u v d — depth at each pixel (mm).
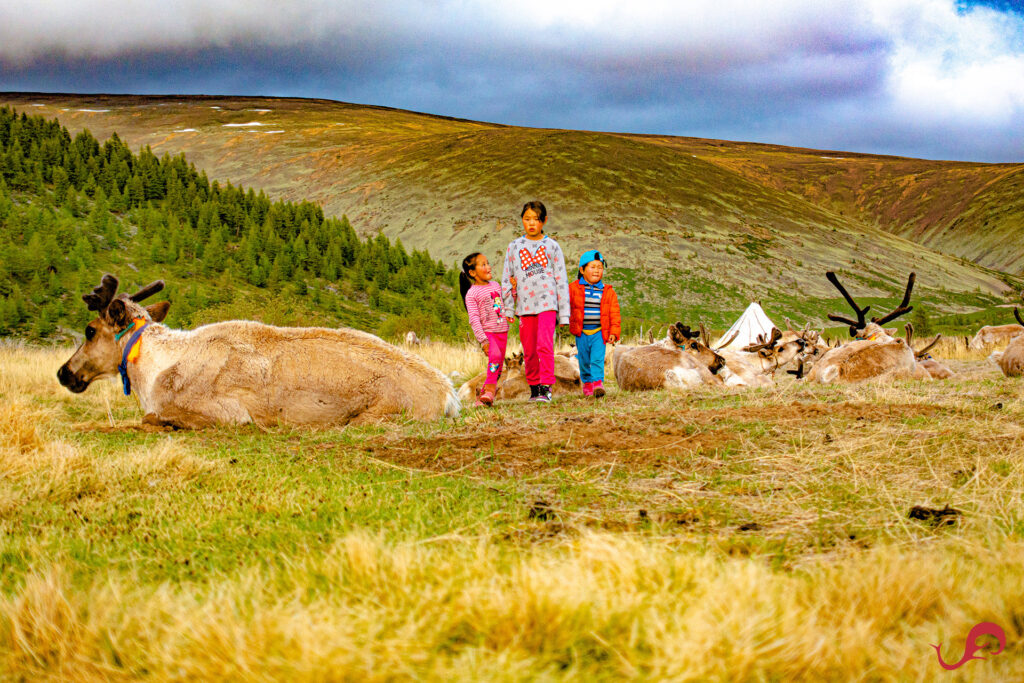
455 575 2740
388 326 33656
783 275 131250
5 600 2641
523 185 176000
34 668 2355
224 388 6855
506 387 9844
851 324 13078
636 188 174500
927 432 5359
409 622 2363
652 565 2717
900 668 2160
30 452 5312
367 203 188375
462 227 157375
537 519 3729
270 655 2225
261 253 75000
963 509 3668
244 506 4047
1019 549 2916
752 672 2139
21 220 64062
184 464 4898
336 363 6930
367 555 2818
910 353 10766
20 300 51688
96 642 2410
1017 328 21438
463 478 4648
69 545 3471
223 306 39500
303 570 2863
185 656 2275
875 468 4570
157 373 6988
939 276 149125
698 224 156875
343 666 2143
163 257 68000
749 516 3705
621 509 3857
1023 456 4547
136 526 3801
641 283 121438
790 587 2600
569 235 145625
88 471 4781
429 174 197125
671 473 4625
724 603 2424
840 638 2285
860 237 169500
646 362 10164
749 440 5391
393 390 6996
